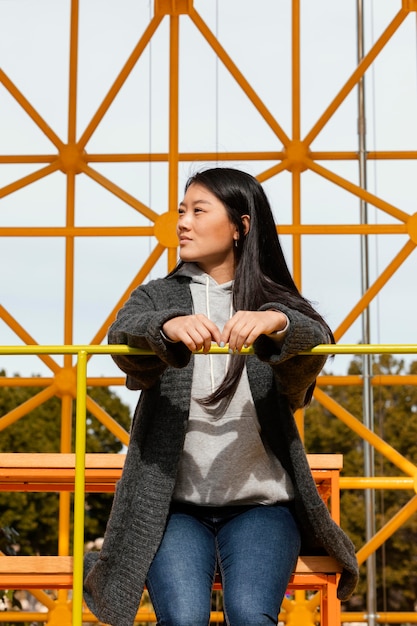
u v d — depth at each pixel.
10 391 22.31
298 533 3.47
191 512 3.50
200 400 3.47
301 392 3.51
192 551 3.35
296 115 7.76
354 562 3.62
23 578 4.07
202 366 3.56
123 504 3.44
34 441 22.20
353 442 22.97
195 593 3.23
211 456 3.47
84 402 3.70
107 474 5.01
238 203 3.68
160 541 3.39
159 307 3.60
